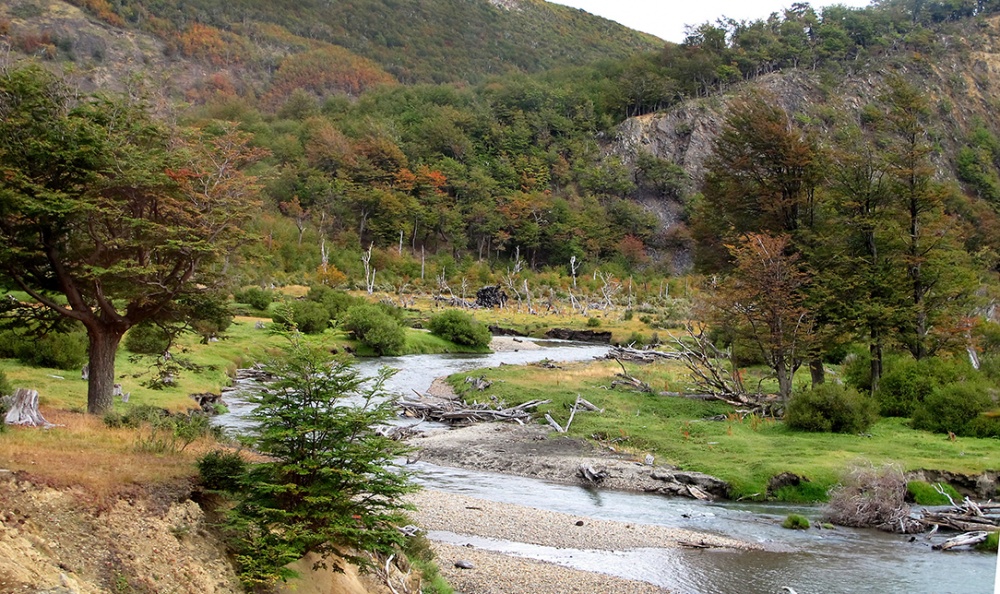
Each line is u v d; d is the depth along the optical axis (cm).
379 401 3822
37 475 1116
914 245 4209
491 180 18012
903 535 2144
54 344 3173
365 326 6231
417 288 12194
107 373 2286
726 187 5047
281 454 1268
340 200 15675
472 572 1680
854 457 2698
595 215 17812
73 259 2247
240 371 4328
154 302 2327
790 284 3934
